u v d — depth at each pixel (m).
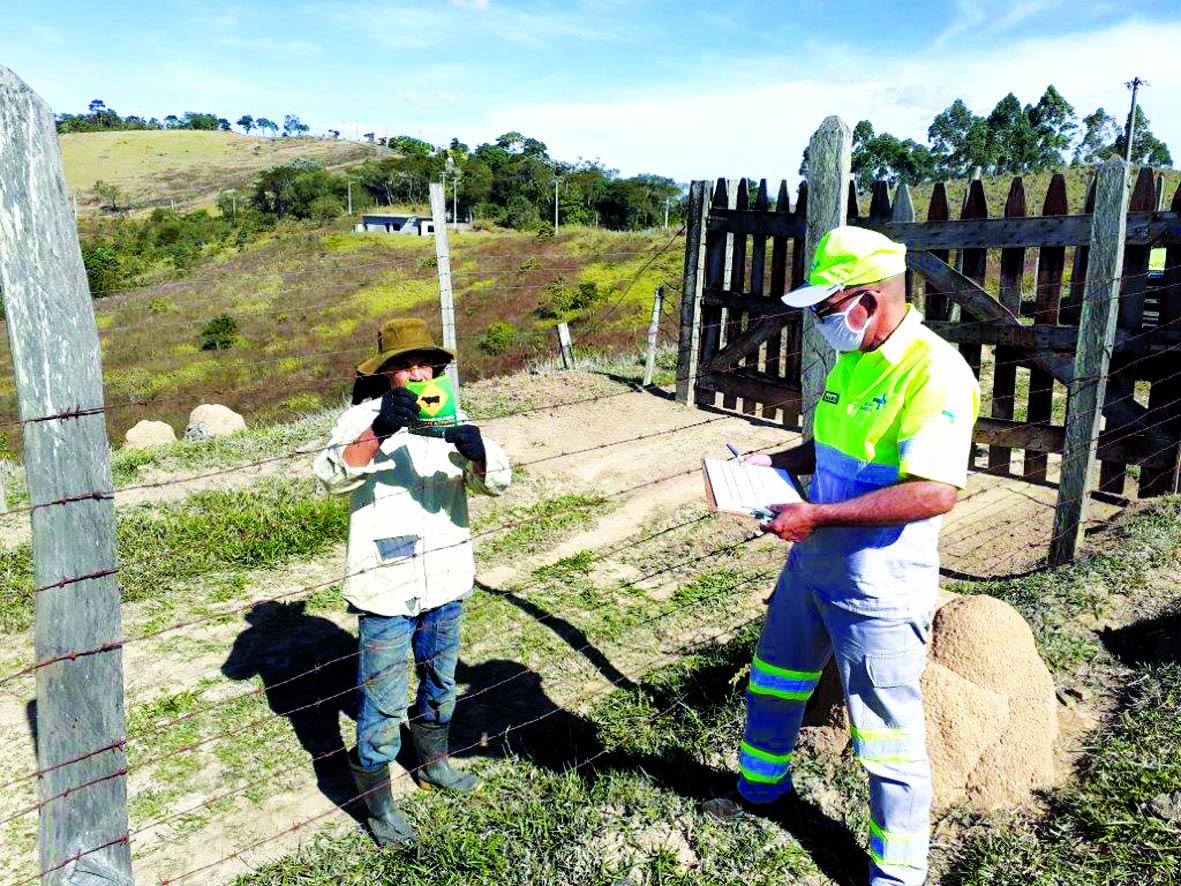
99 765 2.41
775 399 9.67
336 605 5.57
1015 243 6.87
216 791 3.69
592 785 3.59
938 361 2.59
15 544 6.84
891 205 7.77
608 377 12.21
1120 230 5.40
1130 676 4.18
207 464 8.78
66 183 2.19
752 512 2.72
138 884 3.14
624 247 51.91
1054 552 5.80
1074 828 3.16
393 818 3.36
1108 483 7.14
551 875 3.03
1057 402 9.73
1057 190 6.70
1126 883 2.88
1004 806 3.33
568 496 7.81
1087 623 4.73
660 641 5.07
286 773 3.81
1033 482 7.24
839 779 3.47
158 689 4.51
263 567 6.21
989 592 5.33
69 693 2.34
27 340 2.16
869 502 2.59
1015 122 92.62
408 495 3.26
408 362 3.25
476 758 3.89
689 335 10.52
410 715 3.61
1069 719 3.87
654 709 4.21
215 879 3.17
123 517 7.05
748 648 4.71
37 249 2.15
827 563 2.79
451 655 3.47
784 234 9.21
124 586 5.80
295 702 4.40
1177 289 6.57
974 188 7.14
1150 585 5.08
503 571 6.19
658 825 3.30
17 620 5.39
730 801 3.36
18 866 3.25
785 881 3.01
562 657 4.85
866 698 2.82
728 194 9.98
